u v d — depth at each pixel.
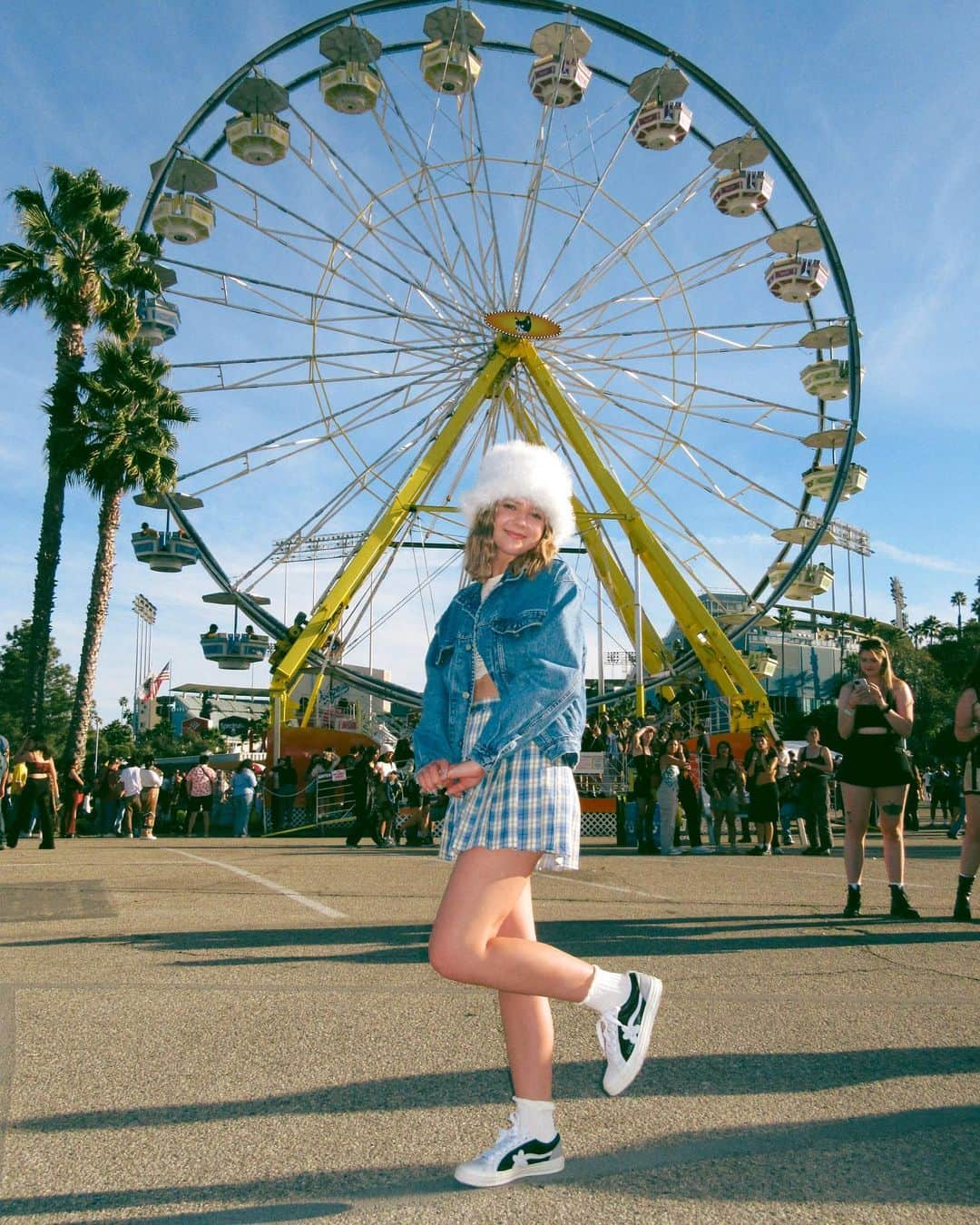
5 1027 3.37
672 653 31.06
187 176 23.98
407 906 6.52
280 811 20.83
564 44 23.34
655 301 24.94
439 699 2.49
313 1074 2.89
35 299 24.03
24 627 74.06
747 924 5.84
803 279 25.05
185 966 4.39
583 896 7.32
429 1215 1.98
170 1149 2.34
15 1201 2.06
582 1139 2.41
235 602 27.70
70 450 23.98
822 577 28.91
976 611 74.06
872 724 6.18
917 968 4.50
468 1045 3.18
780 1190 2.11
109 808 20.02
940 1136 2.43
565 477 2.49
